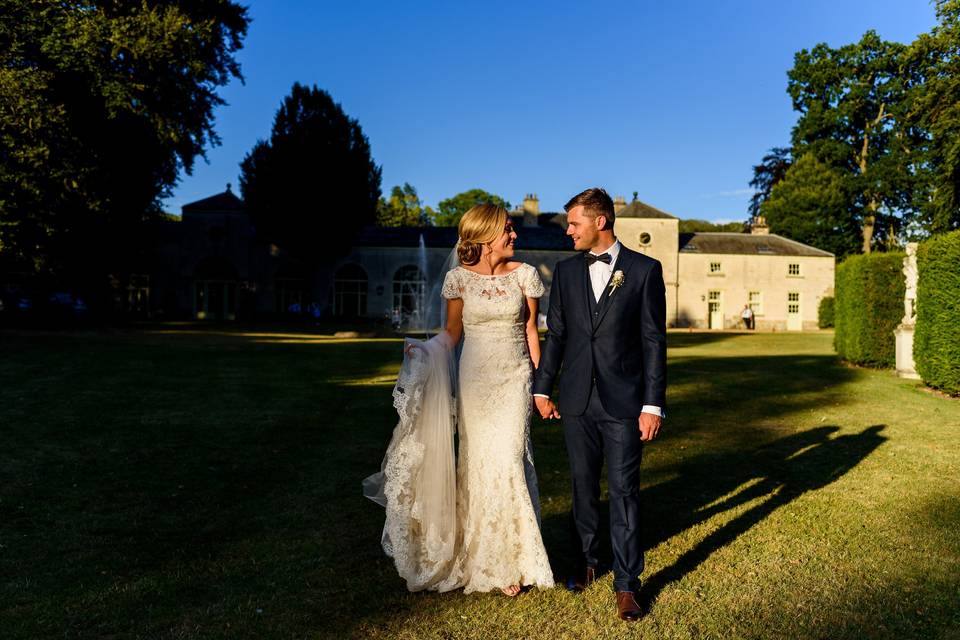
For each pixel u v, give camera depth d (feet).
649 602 8.89
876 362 39.63
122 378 30.45
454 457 10.14
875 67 119.55
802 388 30.40
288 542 11.20
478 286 10.12
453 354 10.57
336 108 101.50
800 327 123.95
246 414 22.63
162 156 67.05
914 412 23.56
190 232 112.37
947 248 27.63
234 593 9.18
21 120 50.11
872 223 128.57
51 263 64.08
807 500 13.29
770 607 8.65
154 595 9.07
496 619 8.48
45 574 9.77
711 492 14.14
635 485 9.09
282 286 114.52
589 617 8.52
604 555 10.88
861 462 16.31
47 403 23.72
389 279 115.44
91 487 14.21
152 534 11.53
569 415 9.52
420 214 200.54
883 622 8.18
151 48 55.31
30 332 60.80
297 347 51.67
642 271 9.34
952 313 27.43
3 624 8.16
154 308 111.14
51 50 51.75
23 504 13.00
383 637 7.96
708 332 97.81
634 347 9.39
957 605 8.61
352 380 31.76
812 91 126.93
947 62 63.26
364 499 13.64
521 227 125.49
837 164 129.49
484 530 9.48
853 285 40.98
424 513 9.55
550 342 9.86
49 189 54.65
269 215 100.63
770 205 135.85
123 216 68.03
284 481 14.88
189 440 18.67
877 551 10.52
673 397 27.89
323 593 9.23
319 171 98.94
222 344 53.06
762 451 17.87
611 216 9.61
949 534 11.23
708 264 122.72
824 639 7.79
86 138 58.13
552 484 14.88
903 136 116.26
